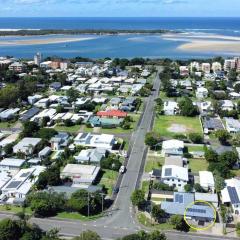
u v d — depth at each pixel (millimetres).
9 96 175250
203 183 96750
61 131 142125
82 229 79562
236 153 115625
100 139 126125
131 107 170750
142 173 107625
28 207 88625
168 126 149625
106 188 98312
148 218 83938
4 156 116938
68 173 102125
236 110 169375
